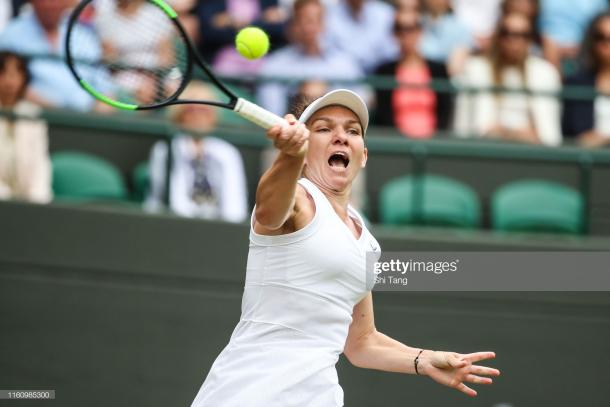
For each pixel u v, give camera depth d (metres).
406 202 31.27
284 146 12.46
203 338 27.86
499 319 28.58
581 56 36.16
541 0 38.09
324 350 14.04
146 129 29.80
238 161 30.20
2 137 29.14
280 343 13.91
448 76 35.16
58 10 32.84
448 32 36.66
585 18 38.47
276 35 35.50
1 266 27.66
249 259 14.22
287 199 12.86
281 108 33.75
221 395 13.89
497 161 32.16
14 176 29.16
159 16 17.70
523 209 31.66
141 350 27.64
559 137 34.94
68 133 30.52
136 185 30.50
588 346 28.69
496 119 34.56
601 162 31.61
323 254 13.73
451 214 31.25
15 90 31.08
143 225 28.12
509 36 34.72
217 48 35.16
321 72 34.22
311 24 34.19
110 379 27.45
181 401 27.52
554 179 32.34
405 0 35.12
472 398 28.20
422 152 30.84
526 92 31.95
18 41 32.81
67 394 27.28
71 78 32.59
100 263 27.89
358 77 34.69
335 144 14.40
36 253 27.78
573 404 28.48
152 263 28.02
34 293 27.61
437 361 15.34
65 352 27.45
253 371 13.82
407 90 34.28
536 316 28.67
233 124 32.47
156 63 21.80
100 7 22.95
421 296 28.53
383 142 30.89
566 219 31.53
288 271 13.80
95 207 28.17
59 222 27.97
